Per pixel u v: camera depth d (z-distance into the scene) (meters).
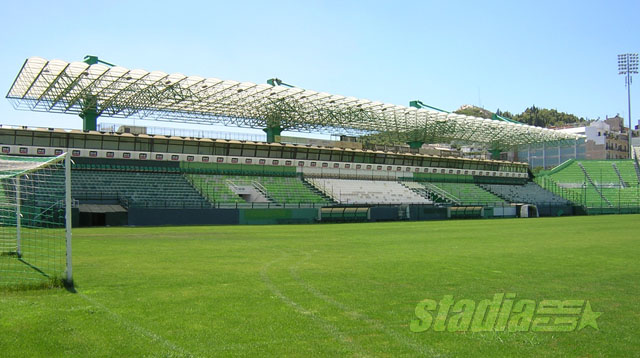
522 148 94.75
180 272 13.41
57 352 6.91
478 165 83.19
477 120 70.94
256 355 6.89
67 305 9.44
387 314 9.15
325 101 57.19
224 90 51.06
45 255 16.27
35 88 46.09
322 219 49.88
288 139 65.81
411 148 78.50
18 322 8.23
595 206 76.56
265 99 55.78
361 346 7.34
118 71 42.59
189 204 45.31
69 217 11.55
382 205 55.06
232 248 20.22
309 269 14.36
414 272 13.95
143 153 53.09
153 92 49.25
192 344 7.30
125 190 45.62
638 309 9.77
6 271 12.97
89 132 50.12
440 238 26.98
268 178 59.06
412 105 69.69
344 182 64.88
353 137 72.94
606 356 7.07
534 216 67.81
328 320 8.67
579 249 20.88
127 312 8.98
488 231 33.44
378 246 21.97
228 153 58.75
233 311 9.18
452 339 7.76
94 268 13.82
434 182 76.12
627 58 94.31
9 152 46.56
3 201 19.52
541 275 13.58
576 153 121.69
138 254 17.33
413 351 7.16
